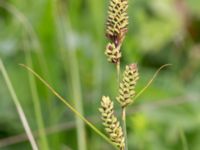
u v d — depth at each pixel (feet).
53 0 1.43
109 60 0.62
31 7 1.50
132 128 1.31
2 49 1.46
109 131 0.62
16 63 1.43
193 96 1.35
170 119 1.32
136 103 1.38
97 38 1.49
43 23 1.44
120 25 0.62
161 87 1.46
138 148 1.30
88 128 1.33
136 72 0.62
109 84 1.46
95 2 1.50
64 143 1.30
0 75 1.39
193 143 1.31
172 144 1.30
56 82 1.39
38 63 1.34
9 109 1.36
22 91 1.39
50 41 1.44
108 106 0.61
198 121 1.32
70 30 1.45
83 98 1.42
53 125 1.25
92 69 1.49
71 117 1.37
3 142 1.23
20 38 1.48
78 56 1.52
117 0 0.62
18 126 1.34
